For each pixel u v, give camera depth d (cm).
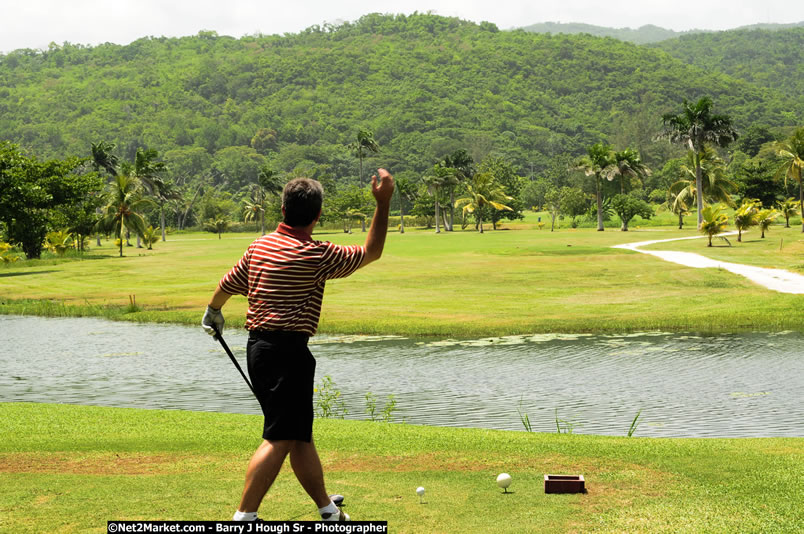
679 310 3247
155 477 661
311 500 573
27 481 646
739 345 2441
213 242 12888
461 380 1983
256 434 917
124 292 4734
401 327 2997
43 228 8012
